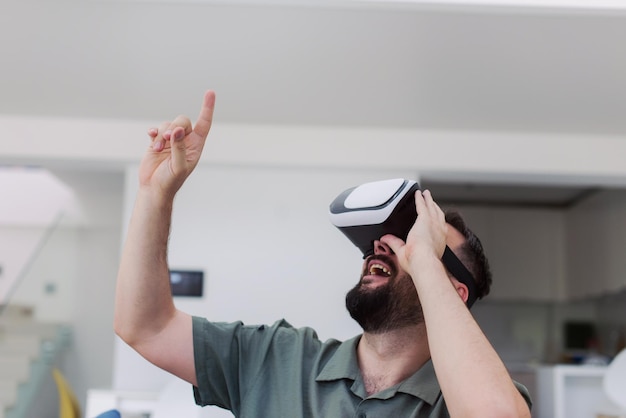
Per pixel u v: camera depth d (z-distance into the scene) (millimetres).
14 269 7594
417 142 4953
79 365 7176
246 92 4613
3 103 4766
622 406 4289
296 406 1308
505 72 4344
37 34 4133
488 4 3133
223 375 1391
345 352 1349
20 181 8070
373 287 1320
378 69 4367
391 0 3143
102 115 4863
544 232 8133
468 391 1080
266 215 4918
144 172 1329
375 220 1292
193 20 3988
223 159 4887
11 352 6668
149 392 4184
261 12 3912
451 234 1398
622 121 4789
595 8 3160
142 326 1355
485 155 4957
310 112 4797
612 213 6801
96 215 7484
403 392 1274
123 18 3975
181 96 4664
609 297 7527
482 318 8266
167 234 1351
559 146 4980
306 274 4875
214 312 4832
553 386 5176
